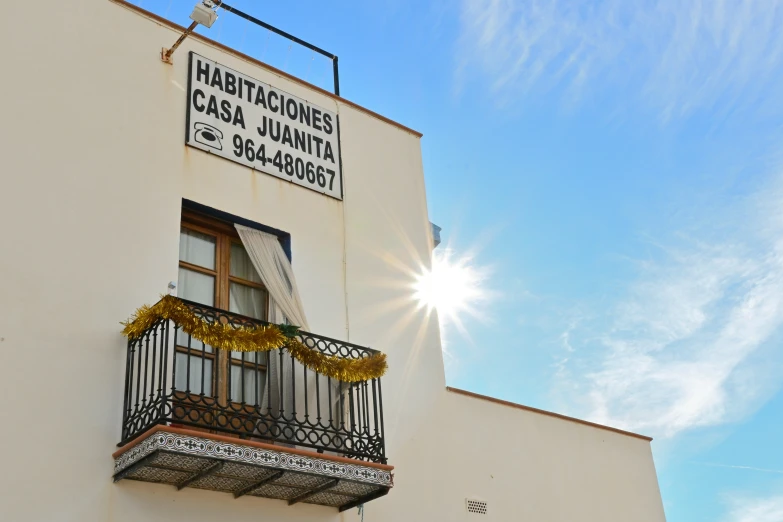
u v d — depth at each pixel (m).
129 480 7.57
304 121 10.95
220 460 7.36
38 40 8.84
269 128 10.48
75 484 7.30
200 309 8.01
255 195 9.95
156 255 8.73
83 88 8.97
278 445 8.17
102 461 7.52
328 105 11.40
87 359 7.82
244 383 8.25
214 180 9.63
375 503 9.28
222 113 10.07
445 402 10.62
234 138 10.05
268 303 9.66
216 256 9.52
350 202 10.96
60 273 8.01
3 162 8.09
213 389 8.55
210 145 9.77
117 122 9.07
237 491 8.16
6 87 8.41
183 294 9.05
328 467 8.04
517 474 10.85
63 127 8.64
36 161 8.30
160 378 7.43
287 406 8.79
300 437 8.73
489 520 10.22
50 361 7.61
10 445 7.12
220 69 10.30
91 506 7.30
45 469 7.21
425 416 10.31
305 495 8.42
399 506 9.48
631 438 12.74
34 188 8.18
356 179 11.20
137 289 8.45
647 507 12.27
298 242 10.12
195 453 7.22
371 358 9.01
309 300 9.93
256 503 8.34
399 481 9.62
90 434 7.56
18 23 8.77
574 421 12.05
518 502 10.66
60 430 7.41
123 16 9.66
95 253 8.31
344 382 9.21
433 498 9.83
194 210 9.43
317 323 9.88
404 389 10.29
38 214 8.10
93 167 8.68
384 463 8.63
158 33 9.91
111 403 7.79
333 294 10.19
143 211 8.84
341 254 10.52
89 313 8.03
